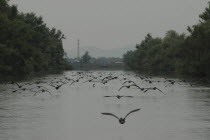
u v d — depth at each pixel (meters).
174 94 80.12
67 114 53.91
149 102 66.88
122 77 159.75
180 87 98.31
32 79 134.25
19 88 92.19
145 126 45.88
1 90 87.25
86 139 40.12
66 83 116.00
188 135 41.12
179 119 49.88
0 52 135.50
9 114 53.44
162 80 131.75
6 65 142.88
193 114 53.56
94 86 104.00
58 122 48.12
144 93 82.81
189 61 151.62
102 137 40.84
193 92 84.38
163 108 59.47
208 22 145.62
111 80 135.00
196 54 146.75
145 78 147.00
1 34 144.00
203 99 70.88
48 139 39.88
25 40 158.00
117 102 67.25
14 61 149.75
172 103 65.25
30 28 182.75
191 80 129.50
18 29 149.88
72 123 47.59
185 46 151.75
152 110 57.50
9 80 125.94
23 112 55.19
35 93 79.00
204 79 135.62
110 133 42.53
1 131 42.72
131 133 42.50
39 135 41.28
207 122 47.69
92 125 46.53
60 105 63.09
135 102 66.94
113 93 83.50
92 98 73.62
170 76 164.75
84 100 70.25
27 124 46.56
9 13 167.00
